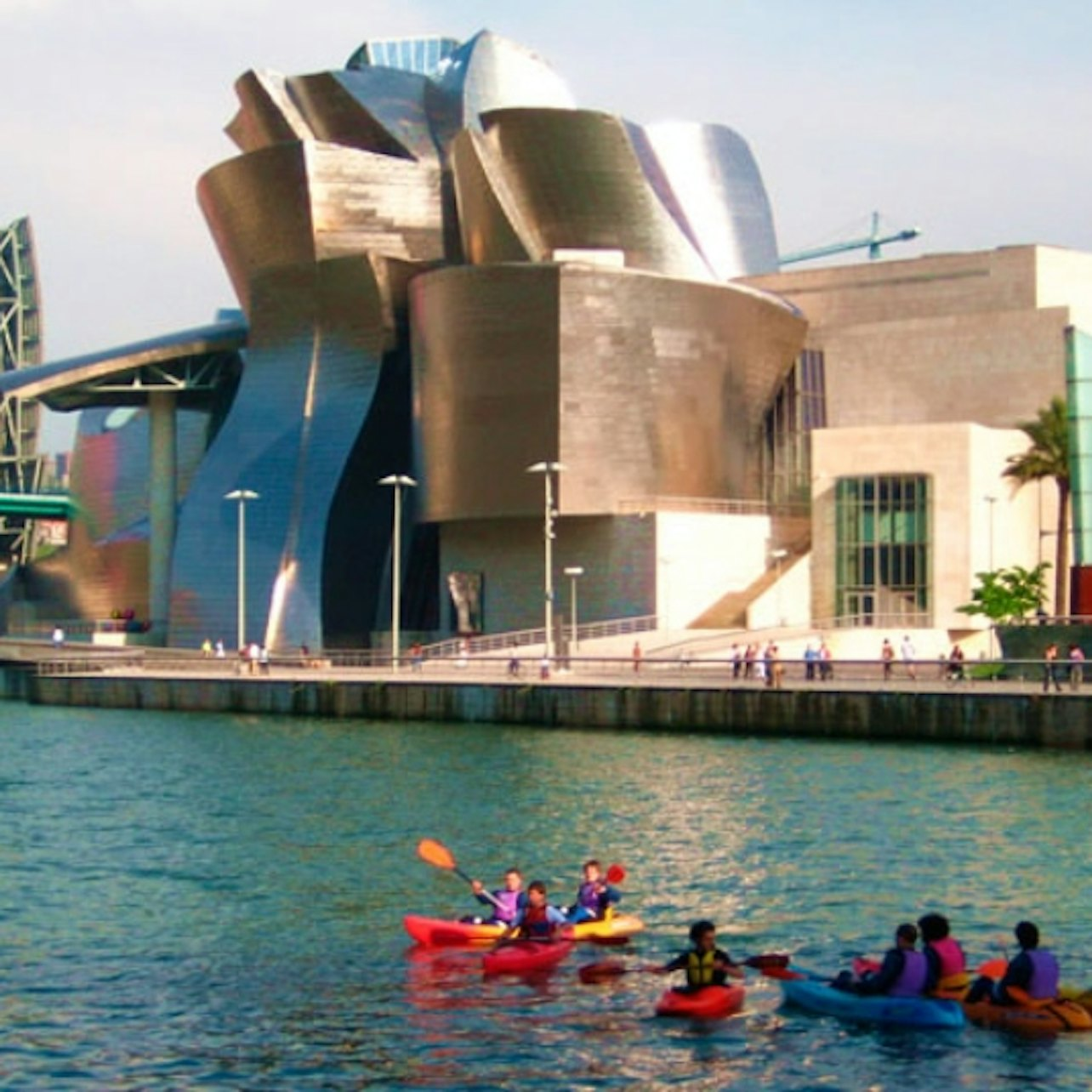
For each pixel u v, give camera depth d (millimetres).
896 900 36469
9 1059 26797
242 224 116188
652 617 100125
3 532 175750
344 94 116812
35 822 48375
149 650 107812
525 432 101875
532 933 33031
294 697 81375
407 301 112812
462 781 54688
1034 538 103250
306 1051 27141
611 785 52906
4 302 193750
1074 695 59656
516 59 118938
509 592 107000
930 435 98250
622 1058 26891
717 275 123938
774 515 109562
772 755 59500
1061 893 36844
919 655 93125
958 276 114625
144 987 30531
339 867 40938
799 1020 28547
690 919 35156
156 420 128375
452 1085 25766
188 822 47812
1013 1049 27062
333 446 113000
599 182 110375
